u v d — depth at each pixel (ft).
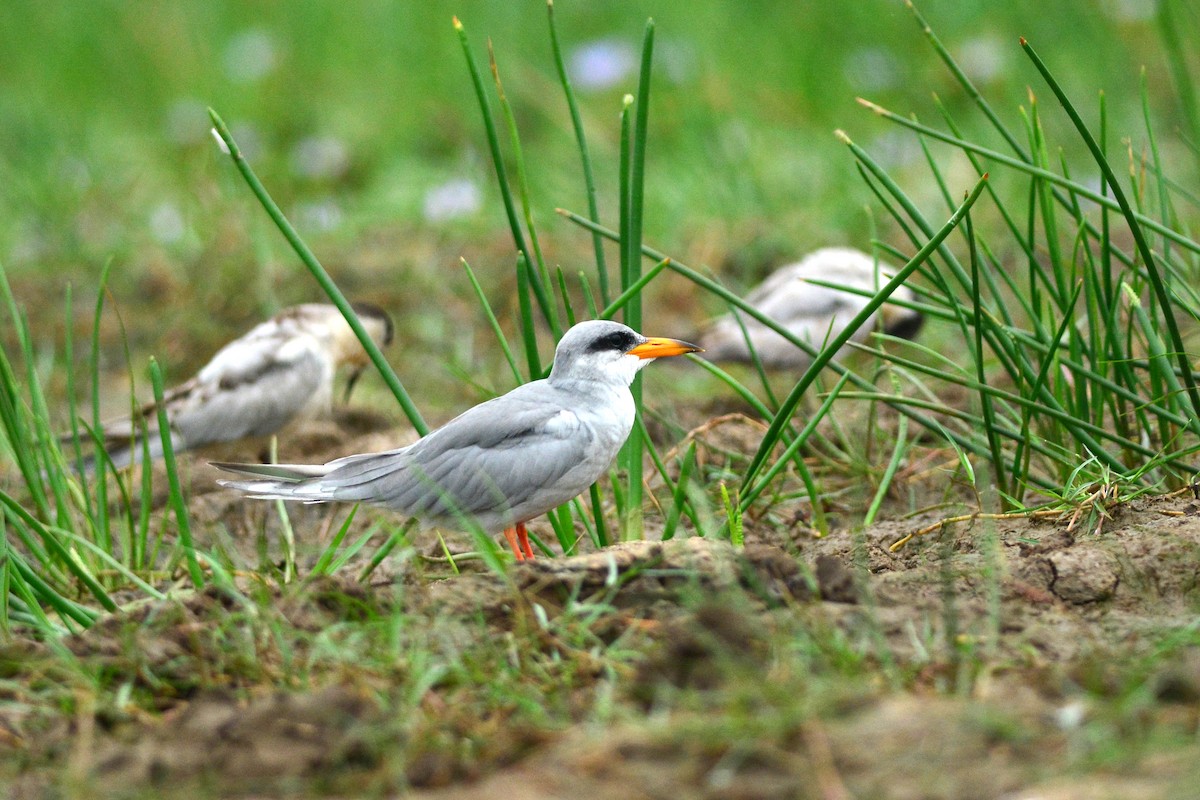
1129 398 31.45
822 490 37.24
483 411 32.09
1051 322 35.45
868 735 20.24
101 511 34.76
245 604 25.18
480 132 72.13
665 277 58.23
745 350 48.08
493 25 79.56
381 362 32.30
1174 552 27.32
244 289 59.62
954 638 23.44
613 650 23.88
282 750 21.36
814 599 25.21
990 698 21.40
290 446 48.11
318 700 21.88
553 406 31.89
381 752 21.22
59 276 62.08
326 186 70.85
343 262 61.05
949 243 55.01
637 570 25.94
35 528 29.25
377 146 73.67
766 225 59.93
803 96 68.69
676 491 31.58
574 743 21.01
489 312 33.35
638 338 33.37
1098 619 25.80
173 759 21.45
